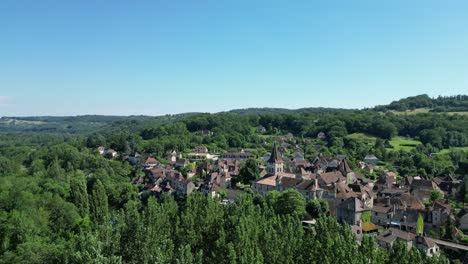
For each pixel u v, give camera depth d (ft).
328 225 344.28
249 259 260.62
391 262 299.58
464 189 655.76
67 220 471.21
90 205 558.15
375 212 528.63
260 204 515.50
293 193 491.31
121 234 294.25
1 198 471.21
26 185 569.64
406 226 500.74
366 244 304.50
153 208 343.87
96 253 251.80
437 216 504.43
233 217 336.08
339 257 276.82
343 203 506.07
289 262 291.38
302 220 479.82
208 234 332.80
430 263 286.66
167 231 326.85
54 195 528.22
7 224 400.88
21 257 331.98
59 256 303.48
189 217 335.88
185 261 253.44
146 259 270.87
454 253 425.69
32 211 451.94
